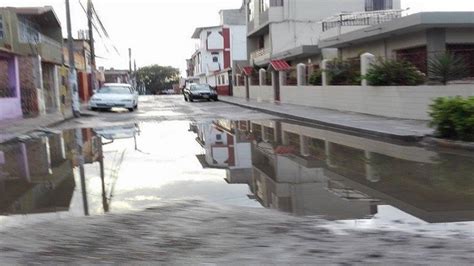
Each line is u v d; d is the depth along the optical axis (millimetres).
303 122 20562
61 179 9281
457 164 9922
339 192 7730
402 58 20516
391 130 14930
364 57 21750
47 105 33219
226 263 4609
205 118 23750
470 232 5477
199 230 5637
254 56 46281
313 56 34938
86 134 17328
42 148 13977
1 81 23969
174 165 10648
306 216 6309
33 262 4715
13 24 25094
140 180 9016
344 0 39125
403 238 5250
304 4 39219
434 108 13195
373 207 6754
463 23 19609
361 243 5094
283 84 34219
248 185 8422
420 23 19594
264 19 41031
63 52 36875
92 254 4910
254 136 15945
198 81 84938
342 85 24469
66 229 5793
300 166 10203
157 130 18297
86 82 49250
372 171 9422
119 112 28906
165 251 4961
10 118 23203
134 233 5559
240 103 34969
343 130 16969
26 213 6852
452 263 4496
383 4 38938
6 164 11227
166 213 6414
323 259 4648
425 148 12406
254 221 6008
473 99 12414
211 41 75812
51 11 32656
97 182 8914
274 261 4633
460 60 17984
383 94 19547
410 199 7164
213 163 10844
